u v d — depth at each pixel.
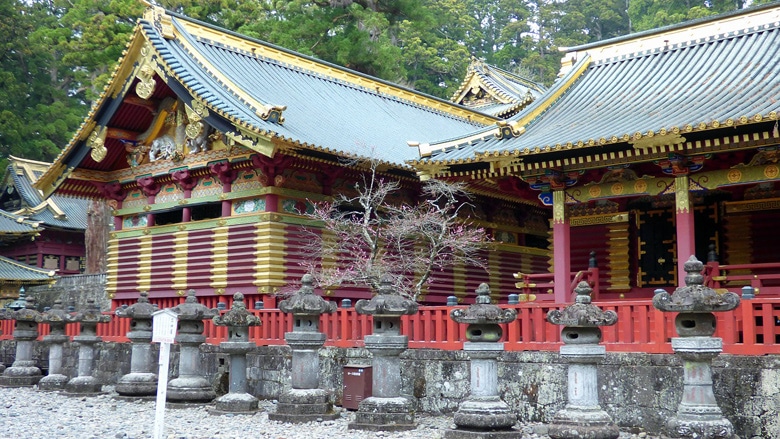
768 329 14.83
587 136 21.33
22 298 30.72
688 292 13.48
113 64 51.12
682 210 21.03
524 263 36.06
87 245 50.88
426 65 77.75
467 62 79.75
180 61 28.11
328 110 31.58
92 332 25.84
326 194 28.84
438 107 40.09
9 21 66.75
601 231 27.03
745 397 14.75
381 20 50.91
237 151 27.33
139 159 31.66
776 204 24.12
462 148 24.22
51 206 59.88
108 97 30.00
